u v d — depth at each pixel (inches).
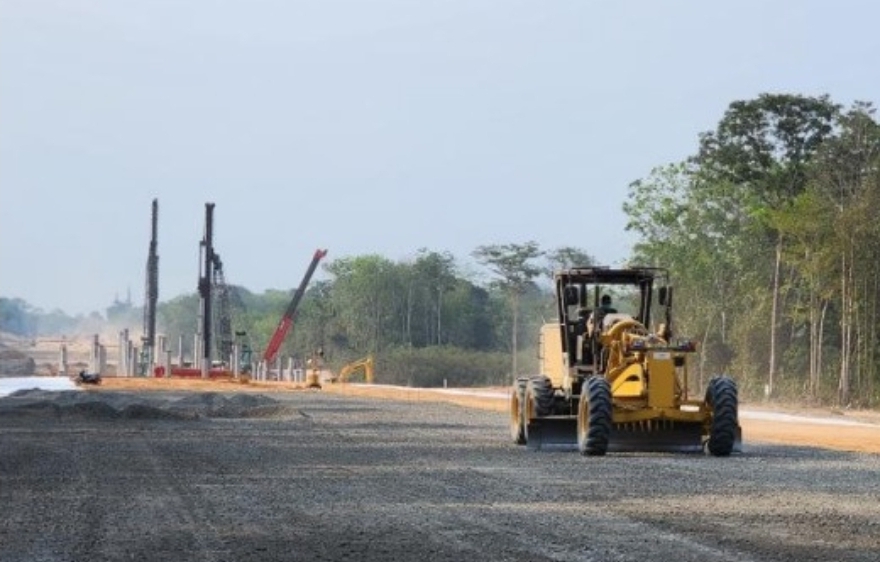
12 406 2588.6
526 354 7440.9
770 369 4160.9
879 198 3848.4
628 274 1686.8
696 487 1127.0
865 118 4074.8
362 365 6220.5
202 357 6486.2
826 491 1094.4
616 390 1561.3
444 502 1004.6
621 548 744.3
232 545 766.5
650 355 1542.8
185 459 1464.1
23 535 814.5
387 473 1278.3
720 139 4790.8
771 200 4729.3
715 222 4722.0
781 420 2728.8
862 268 3826.3
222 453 1561.3
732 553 724.0
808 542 772.6
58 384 5757.9
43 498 1038.4
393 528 843.4
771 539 785.6
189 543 775.7
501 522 874.8
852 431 2206.0
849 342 3796.8
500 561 697.6
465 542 773.9
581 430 1536.7
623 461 1434.5
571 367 1647.4
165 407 2726.4
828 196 4028.1
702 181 4771.2
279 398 3718.0
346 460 1449.3
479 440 1818.4
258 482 1180.5
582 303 1683.1
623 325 1587.1
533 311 7445.9
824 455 1537.9
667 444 1563.7
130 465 1376.7
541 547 749.3
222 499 1030.4
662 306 1620.3
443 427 2187.5
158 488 1122.7
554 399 1660.9
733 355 4495.6
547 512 935.7
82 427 2197.3
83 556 724.7
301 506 977.5
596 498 1034.7
